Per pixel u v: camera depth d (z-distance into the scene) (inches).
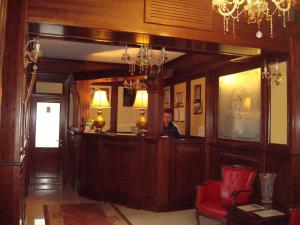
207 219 182.5
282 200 153.8
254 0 90.8
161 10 126.8
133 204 204.2
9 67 110.8
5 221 109.0
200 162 211.9
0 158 109.4
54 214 189.6
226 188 161.6
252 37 140.6
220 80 211.9
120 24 121.8
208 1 133.3
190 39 131.0
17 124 111.1
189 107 248.7
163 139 199.2
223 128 207.6
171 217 186.5
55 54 233.1
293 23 143.0
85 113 260.8
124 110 323.0
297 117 142.0
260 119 172.4
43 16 114.0
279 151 157.3
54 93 286.4
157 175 198.1
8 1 110.0
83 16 117.9
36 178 281.1
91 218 182.7
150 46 147.7
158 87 205.5
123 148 211.8
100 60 251.8
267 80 167.5
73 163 269.7
